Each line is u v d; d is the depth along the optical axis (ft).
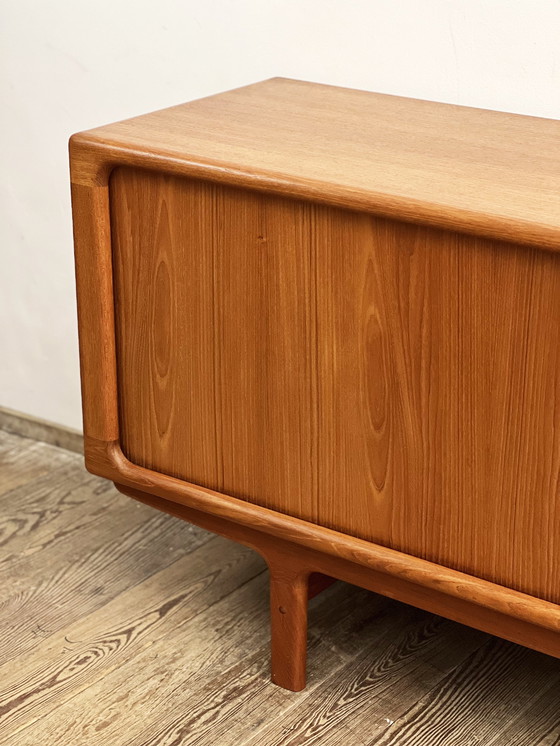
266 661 4.72
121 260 4.09
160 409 4.26
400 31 4.67
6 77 5.82
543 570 3.59
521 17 4.38
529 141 4.03
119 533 5.65
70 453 6.44
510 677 4.61
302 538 4.05
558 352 3.32
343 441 3.86
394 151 3.86
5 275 6.28
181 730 4.33
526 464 3.51
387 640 4.84
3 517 5.78
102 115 5.63
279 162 3.69
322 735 4.30
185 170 3.73
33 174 5.92
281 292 3.78
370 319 3.64
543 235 3.17
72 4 5.46
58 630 4.90
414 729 4.33
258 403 4.00
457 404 3.58
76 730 4.32
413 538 3.85
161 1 5.23
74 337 6.15
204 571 5.34
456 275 3.42
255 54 5.10
